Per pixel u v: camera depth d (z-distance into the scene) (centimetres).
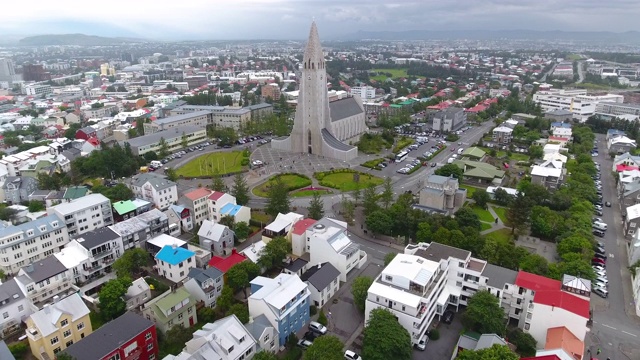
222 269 11350
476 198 16925
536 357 7819
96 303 10706
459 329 9912
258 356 8100
